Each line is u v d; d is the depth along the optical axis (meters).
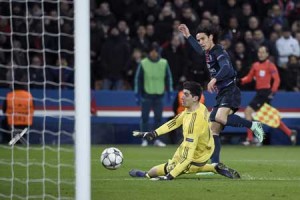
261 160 47.09
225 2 70.62
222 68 35.94
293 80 66.31
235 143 64.62
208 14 67.12
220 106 37.44
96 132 62.47
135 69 65.50
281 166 42.72
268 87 58.88
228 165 43.03
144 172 35.62
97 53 67.00
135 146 59.31
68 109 60.41
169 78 60.34
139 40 66.88
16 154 48.09
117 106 62.69
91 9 69.19
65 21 63.31
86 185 24.89
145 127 60.62
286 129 60.34
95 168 40.22
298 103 64.19
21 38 61.72
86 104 25.00
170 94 60.50
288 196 30.11
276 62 67.50
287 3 72.56
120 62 65.31
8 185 32.81
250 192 30.97
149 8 70.19
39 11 62.53
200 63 62.69
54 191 30.83
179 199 29.11
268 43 67.19
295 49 67.94
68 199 28.50
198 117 33.50
